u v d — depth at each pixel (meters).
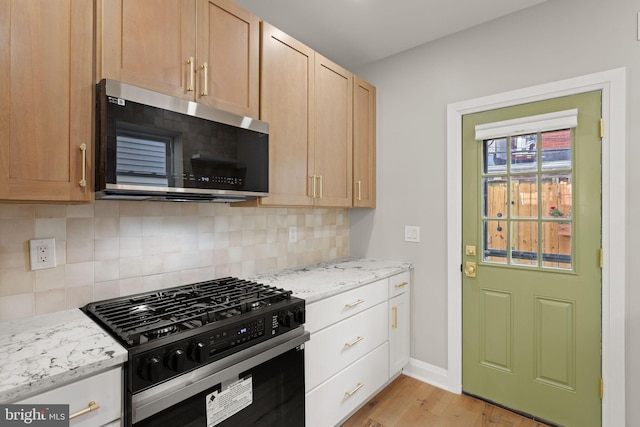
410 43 2.45
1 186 0.98
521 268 2.07
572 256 1.89
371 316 2.11
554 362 1.95
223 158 1.53
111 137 1.16
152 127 1.27
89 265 1.46
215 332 1.21
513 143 2.11
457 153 2.30
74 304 1.42
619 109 1.73
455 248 2.31
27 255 1.30
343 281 1.97
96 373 0.95
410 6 2.00
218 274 1.95
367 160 2.63
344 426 1.95
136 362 1.00
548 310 1.97
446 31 2.29
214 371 1.21
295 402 1.56
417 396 2.27
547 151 1.98
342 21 2.16
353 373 1.96
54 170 1.09
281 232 2.33
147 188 1.26
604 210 1.78
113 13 1.22
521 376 2.07
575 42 1.86
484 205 2.22
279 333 1.46
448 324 2.34
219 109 1.52
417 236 2.51
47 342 1.06
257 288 1.70
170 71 1.37
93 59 1.19
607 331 1.77
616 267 1.74
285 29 2.26
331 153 2.24
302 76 2.01
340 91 2.33
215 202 1.85
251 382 1.35
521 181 2.08
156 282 1.68
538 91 1.97
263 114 1.76
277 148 1.84
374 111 2.72
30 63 1.04
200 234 1.86
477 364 2.25
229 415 1.27
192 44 1.45
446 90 2.35
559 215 1.94
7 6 1.00
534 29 1.99
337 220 2.81
